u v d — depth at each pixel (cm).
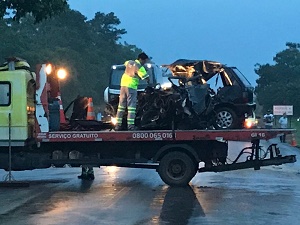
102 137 1549
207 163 1600
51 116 1603
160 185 1606
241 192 1473
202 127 1605
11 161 1593
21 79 1542
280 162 1588
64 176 1831
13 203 1291
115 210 1203
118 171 1991
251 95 1731
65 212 1180
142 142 1591
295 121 7094
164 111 1574
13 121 1548
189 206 1255
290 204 1292
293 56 9912
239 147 2784
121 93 1609
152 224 1062
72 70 6856
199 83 1681
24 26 7969
